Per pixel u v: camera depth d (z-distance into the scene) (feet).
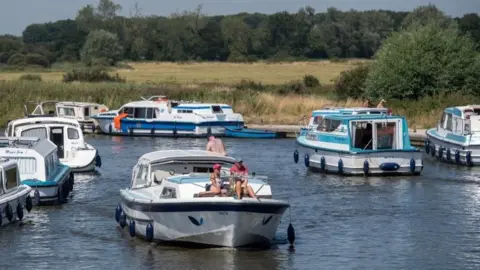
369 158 263.29
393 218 198.80
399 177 263.70
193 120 394.52
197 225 157.69
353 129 268.41
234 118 399.44
